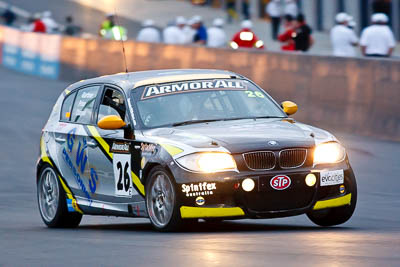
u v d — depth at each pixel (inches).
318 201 1179.9
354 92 2422.5
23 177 2170.3
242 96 1336.1
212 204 1151.6
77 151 1391.5
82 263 944.9
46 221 1467.8
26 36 4503.0
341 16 3041.3
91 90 1423.5
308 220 1397.6
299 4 5452.8
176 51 3312.0
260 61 2800.2
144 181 1228.5
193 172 1154.0
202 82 1343.5
